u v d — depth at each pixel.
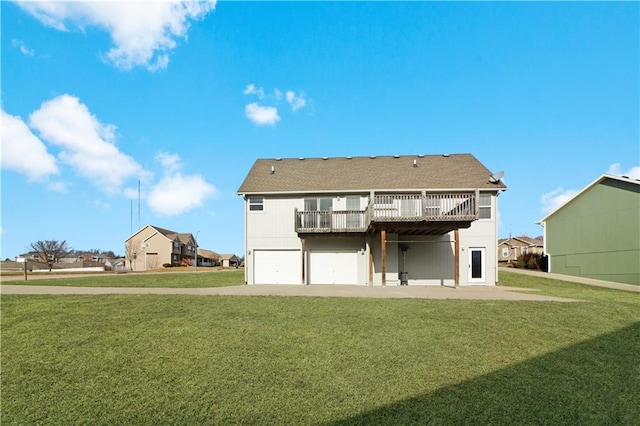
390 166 21.48
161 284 17.52
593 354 6.42
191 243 69.00
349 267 19.12
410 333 7.43
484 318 8.58
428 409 4.61
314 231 18.16
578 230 24.89
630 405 4.76
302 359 6.11
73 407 4.72
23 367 5.86
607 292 15.40
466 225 15.81
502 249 53.50
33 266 54.28
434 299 11.16
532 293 13.70
